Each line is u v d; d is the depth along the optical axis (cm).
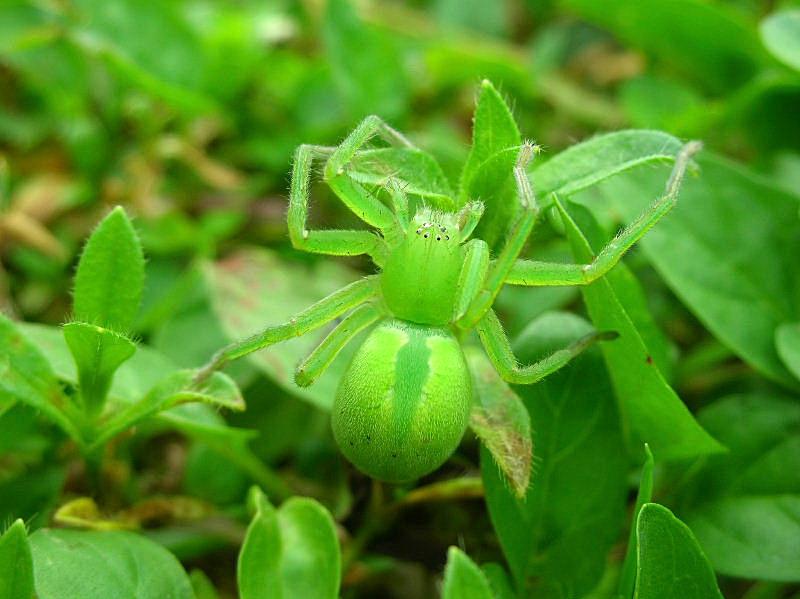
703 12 8
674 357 6
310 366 5
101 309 5
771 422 5
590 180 5
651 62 9
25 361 5
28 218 8
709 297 6
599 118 9
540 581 5
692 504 5
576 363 5
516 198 5
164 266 8
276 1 10
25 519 5
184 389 5
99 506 5
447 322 5
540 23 11
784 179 7
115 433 5
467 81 9
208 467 6
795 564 5
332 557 5
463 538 6
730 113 8
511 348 5
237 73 9
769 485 5
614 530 5
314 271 7
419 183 5
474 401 5
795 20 7
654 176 6
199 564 6
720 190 6
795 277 6
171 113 9
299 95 9
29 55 9
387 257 5
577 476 5
